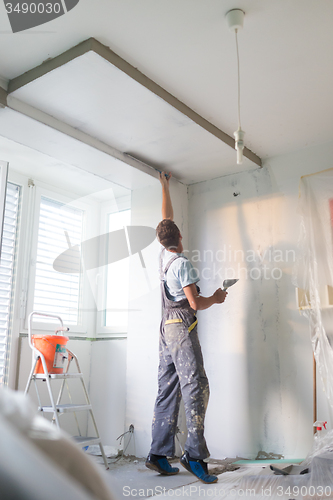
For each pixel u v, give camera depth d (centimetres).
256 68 241
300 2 194
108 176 362
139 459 326
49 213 393
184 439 339
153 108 271
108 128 298
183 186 395
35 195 379
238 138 217
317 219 303
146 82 248
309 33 214
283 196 340
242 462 302
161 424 275
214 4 195
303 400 299
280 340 319
